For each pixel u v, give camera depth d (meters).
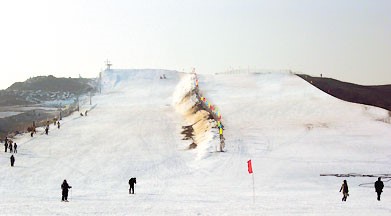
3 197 31.89
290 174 46.56
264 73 141.00
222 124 74.62
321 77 147.62
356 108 87.88
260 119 80.12
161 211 25.16
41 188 38.59
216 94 111.06
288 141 63.28
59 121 89.62
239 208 26.41
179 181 43.34
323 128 72.19
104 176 45.72
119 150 61.03
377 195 32.56
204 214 23.86
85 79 168.12
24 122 96.19
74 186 40.22
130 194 34.69
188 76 152.25
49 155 57.56
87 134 74.38
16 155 57.34
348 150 58.16
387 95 128.12
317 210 25.48
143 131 76.12
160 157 56.28
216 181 43.28
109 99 123.88
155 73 164.50
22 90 156.12
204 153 56.31
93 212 24.45
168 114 95.06
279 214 23.89
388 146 60.50
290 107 90.56
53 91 155.25
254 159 53.38
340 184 42.31
